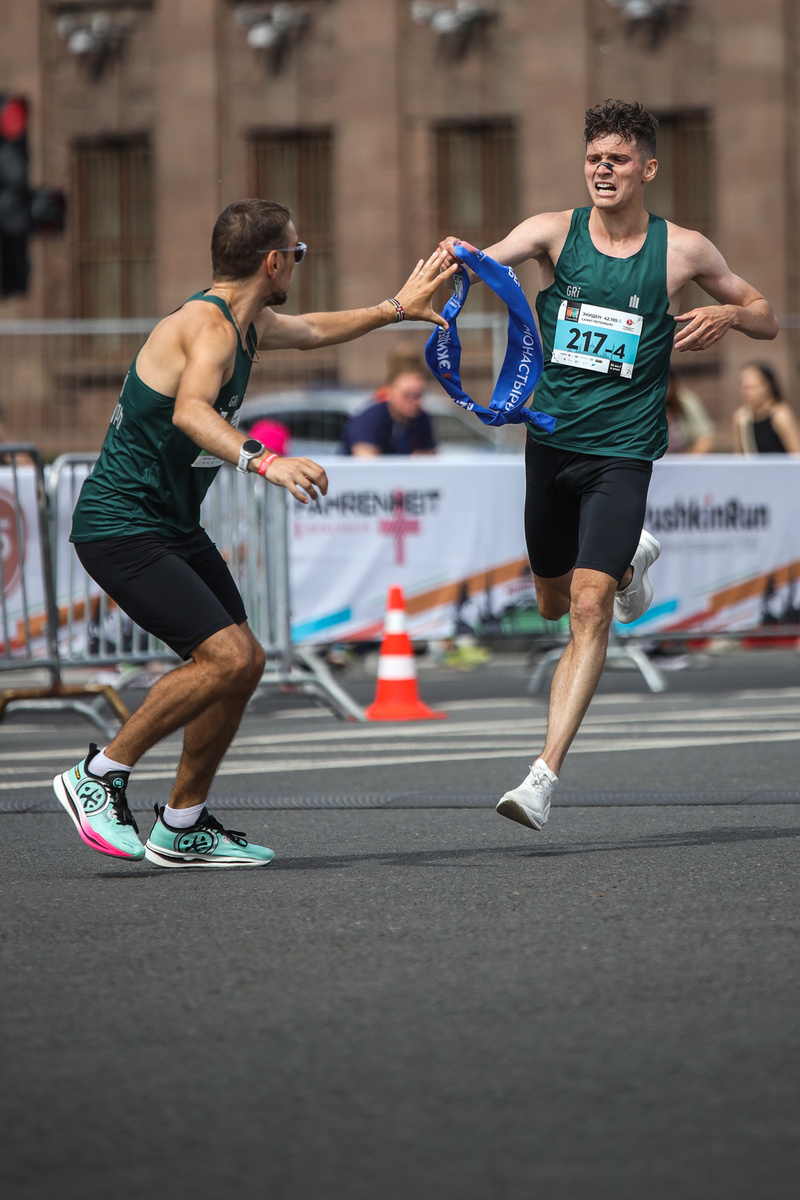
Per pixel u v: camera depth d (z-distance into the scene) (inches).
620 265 527.2
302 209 2434.8
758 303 535.5
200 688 486.6
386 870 496.1
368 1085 306.8
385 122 2373.3
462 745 789.9
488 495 1053.2
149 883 482.9
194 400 465.4
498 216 2359.7
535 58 2309.3
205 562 505.7
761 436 1273.4
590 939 407.5
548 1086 305.0
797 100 2218.3
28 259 1307.8
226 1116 292.5
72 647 879.7
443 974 378.6
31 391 1582.2
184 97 2438.5
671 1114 291.0
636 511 518.9
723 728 831.7
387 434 1132.5
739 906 440.5
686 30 2256.4
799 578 1091.9
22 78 2501.2
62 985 374.0
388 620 919.7
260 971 383.2
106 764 496.4
